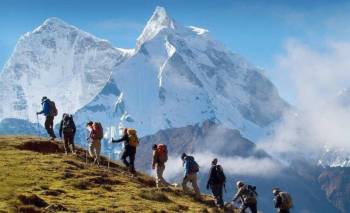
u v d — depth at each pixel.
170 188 53.22
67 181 47.00
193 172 53.69
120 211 40.06
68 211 37.84
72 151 59.69
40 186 43.78
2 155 53.69
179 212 43.97
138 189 49.59
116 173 55.19
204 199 53.31
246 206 48.75
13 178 44.75
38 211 36.00
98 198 43.78
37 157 54.28
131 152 56.72
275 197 49.22
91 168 54.25
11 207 35.12
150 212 41.25
